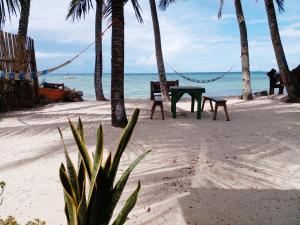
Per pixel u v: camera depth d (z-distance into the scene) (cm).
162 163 527
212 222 347
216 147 626
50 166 521
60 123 846
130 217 357
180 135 722
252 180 460
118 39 790
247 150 605
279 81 1634
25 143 660
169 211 370
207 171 490
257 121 908
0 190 434
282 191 424
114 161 199
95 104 1356
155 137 698
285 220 351
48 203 396
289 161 541
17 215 367
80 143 202
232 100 1467
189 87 997
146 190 423
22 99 1225
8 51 1134
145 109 1147
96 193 189
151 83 1552
